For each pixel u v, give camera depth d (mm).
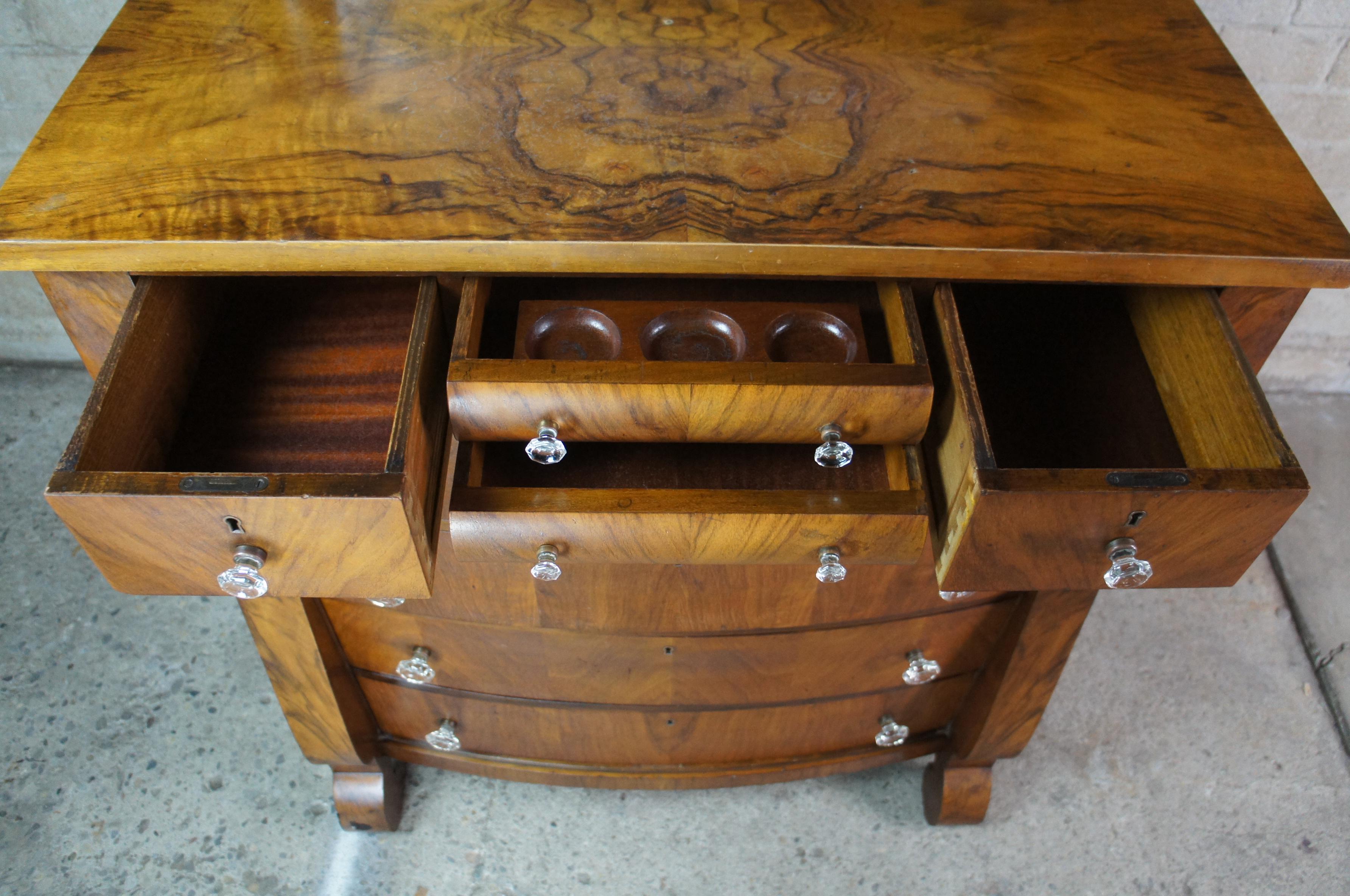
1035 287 1160
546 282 1030
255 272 887
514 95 1007
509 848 1343
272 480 765
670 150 952
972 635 1136
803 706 1192
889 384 838
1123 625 1620
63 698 1457
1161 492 800
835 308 986
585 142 957
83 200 886
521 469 941
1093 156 972
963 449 843
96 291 933
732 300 1026
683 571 984
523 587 1006
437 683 1165
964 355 876
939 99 1026
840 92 1028
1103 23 1137
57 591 1576
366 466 951
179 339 960
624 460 955
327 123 969
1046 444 1029
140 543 807
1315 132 1588
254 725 1445
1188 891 1330
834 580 886
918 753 1302
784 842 1360
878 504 860
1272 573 1698
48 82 1525
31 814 1338
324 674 1106
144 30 1070
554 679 1141
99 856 1305
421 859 1329
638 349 936
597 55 1061
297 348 1036
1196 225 910
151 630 1540
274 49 1054
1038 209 914
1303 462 1853
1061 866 1348
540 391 827
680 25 1104
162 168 919
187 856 1313
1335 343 1881
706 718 1195
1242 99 1048
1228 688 1551
